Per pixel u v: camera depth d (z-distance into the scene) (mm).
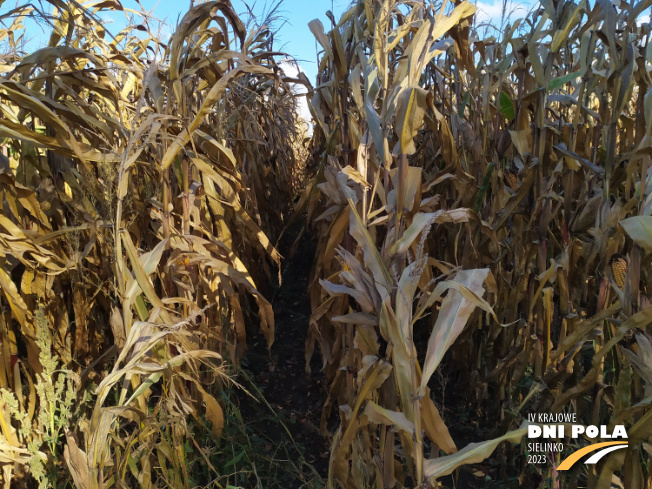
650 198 1583
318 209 4113
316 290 2664
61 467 1990
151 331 1623
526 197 2428
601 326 2016
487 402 2889
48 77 1948
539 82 2258
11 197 1936
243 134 3779
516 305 2504
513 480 2453
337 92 2469
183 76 2031
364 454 1930
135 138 1531
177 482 1900
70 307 2631
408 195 1624
